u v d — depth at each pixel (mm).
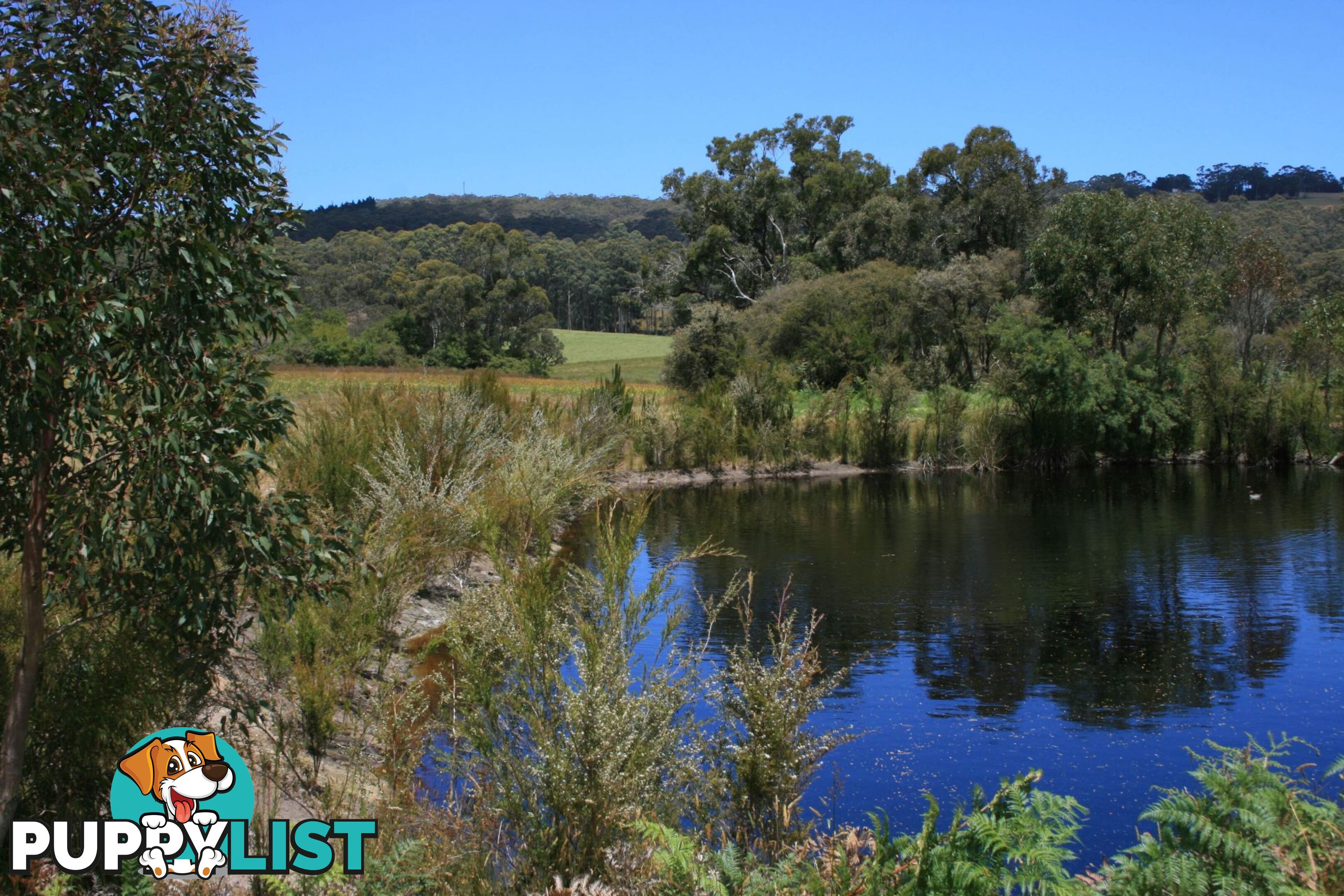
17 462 4203
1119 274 38812
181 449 3963
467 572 12039
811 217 70312
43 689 4805
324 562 4664
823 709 9672
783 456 34562
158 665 4801
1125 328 40594
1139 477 33250
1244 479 32000
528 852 4375
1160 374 37594
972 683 10664
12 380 3768
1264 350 40656
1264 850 3381
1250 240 41594
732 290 71312
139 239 4070
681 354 46031
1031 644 12258
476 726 4812
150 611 4555
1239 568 17125
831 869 3605
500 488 12562
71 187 3738
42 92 3920
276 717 5996
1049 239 40938
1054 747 8766
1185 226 39375
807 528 22078
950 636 12602
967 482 32344
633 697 4906
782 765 5172
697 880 3383
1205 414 37281
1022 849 3260
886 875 3273
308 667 6758
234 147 4266
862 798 7617
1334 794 5621
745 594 14891
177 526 4246
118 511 4000
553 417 23438
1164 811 3598
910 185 66188
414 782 5047
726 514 24578
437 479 13977
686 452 33656
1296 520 22609
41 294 3695
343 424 14016
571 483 14188
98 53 4012
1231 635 12672
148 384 3916
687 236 75625
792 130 70438
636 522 5250
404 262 120625
